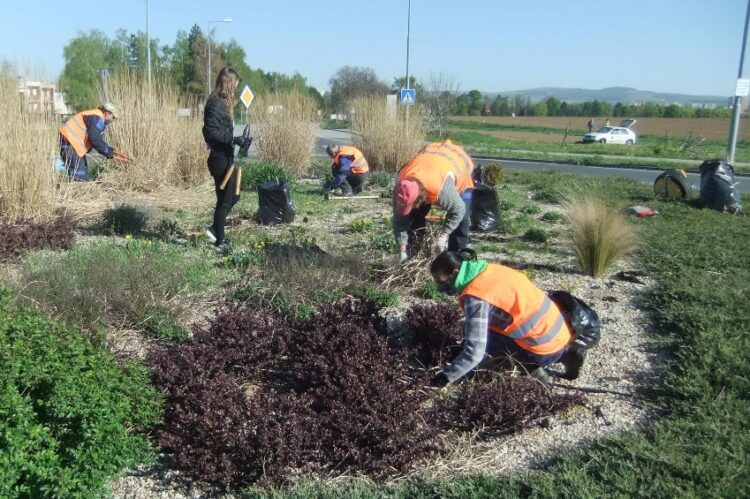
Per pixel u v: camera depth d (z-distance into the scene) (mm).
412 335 5609
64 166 10180
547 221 11195
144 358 4988
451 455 4094
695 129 59594
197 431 3914
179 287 6148
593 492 3582
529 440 4281
